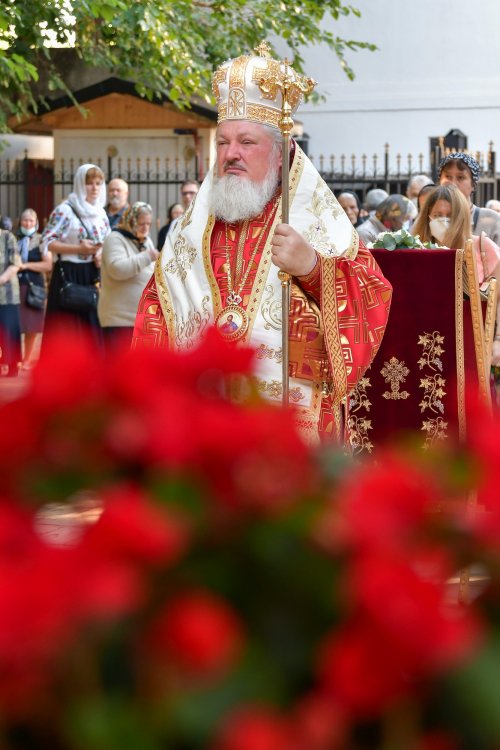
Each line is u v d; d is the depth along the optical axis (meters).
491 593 1.87
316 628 1.80
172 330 6.24
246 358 2.33
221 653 1.71
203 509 1.92
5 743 1.71
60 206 15.89
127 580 1.73
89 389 2.17
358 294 5.82
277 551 1.84
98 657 1.72
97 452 2.09
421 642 1.69
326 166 35.38
